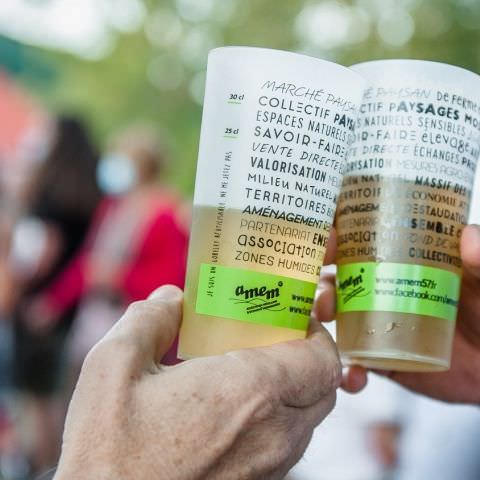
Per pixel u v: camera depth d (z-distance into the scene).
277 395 0.69
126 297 2.81
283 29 6.28
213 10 7.16
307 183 0.74
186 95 7.80
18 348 3.04
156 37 7.78
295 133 0.74
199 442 0.65
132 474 0.64
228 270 0.73
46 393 3.05
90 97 7.99
